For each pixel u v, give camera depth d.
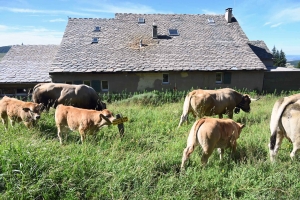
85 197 3.43
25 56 20.17
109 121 5.49
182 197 3.47
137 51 16.77
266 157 4.77
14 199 3.18
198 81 16.11
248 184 3.79
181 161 4.56
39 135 5.81
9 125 6.66
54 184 3.42
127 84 15.59
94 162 4.06
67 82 14.97
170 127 7.04
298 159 4.46
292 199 3.41
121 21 20.34
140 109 9.64
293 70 17.58
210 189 3.72
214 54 17.09
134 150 5.10
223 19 21.86
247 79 16.52
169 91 15.02
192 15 22.03
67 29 18.75
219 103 7.68
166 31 19.44
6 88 16.41
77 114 5.62
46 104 8.78
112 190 3.49
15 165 3.55
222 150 4.86
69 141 5.64
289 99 4.63
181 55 16.66
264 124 7.01
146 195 3.47
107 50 16.69
